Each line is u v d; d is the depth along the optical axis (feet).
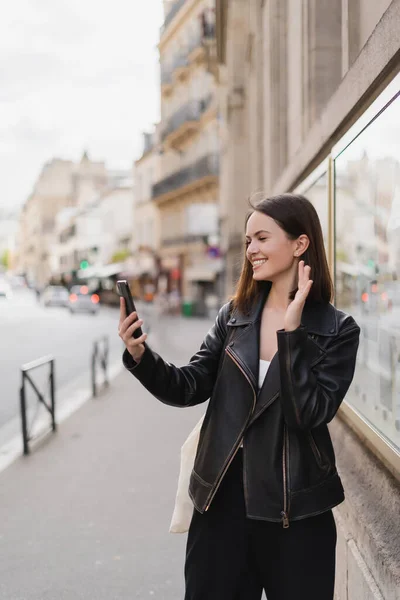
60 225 328.49
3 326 98.53
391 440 8.95
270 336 6.66
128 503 16.85
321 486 6.27
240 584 6.81
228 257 79.97
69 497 17.35
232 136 71.26
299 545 6.27
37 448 22.97
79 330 90.33
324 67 18.30
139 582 12.33
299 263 6.15
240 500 6.51
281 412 6.27
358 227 10.82
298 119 21.11
